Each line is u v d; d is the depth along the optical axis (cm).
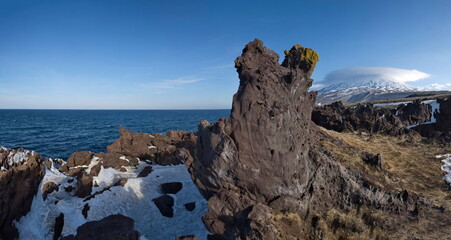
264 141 1145
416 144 2680
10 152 1834
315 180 1277
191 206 1942
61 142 6159
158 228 1725
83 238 1363
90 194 1934
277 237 1048
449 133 2830
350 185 1329
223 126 1214
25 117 17662
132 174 2405
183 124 12656
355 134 3078
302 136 1286
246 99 1179
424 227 1220
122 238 1370
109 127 10344
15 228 1644
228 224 1170
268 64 1360
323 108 3888
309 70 1608
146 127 10669
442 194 1594
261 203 1158
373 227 1204
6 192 1639
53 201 1772
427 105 4469
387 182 1593
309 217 1216
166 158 2733
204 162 1316
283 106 1174
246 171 1175
